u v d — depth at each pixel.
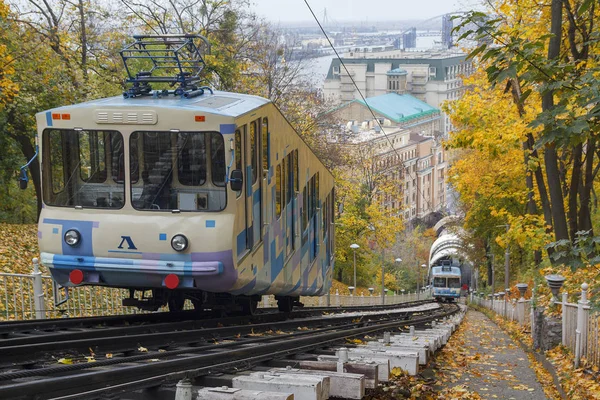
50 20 31.14
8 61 24.09
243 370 7.70
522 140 20.52
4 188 31.88
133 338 9.43
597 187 27.42
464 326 28.56
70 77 30.11
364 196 63.31
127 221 10.63
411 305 47.91
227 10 36.81
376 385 7.84
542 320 15.14
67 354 8.52
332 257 21.92
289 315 18.12
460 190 38.81
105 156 10.81
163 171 10.65
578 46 19.00
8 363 7.78
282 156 13.97
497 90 21.44
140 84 12.08
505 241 23.14
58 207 10.94
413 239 90.38
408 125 172.25
